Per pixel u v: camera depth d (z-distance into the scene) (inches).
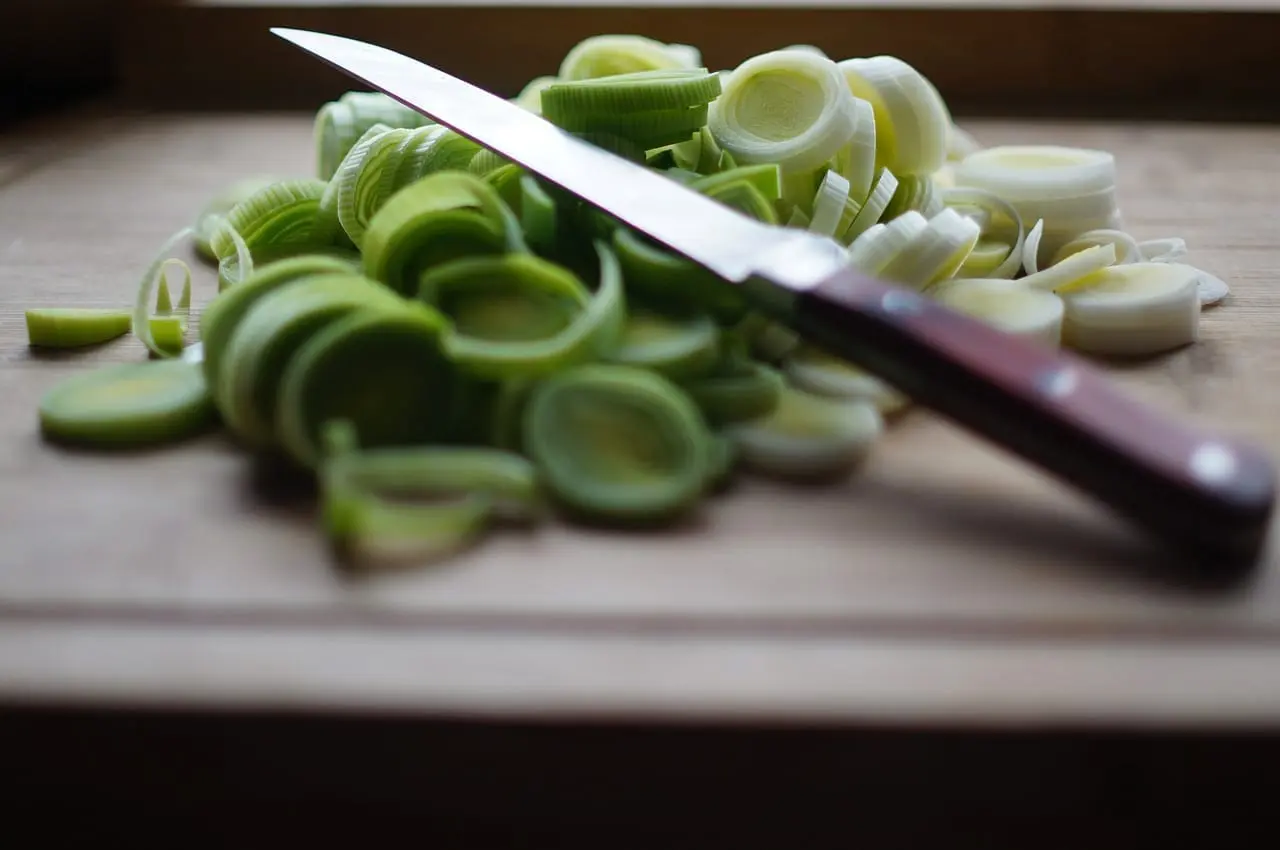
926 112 14.5
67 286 15.4
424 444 11.6
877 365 11.2
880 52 22.8
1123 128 21.1
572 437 11.3
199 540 11.1
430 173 14.1
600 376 11.3
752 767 10.1
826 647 10.3
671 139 13.7
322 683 10.1
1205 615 10.4
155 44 23.8
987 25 22.5
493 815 10.2
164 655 10.3
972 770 10.0
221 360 12.0
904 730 9.9
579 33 22.9
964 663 10.2
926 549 10.9
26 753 10.2
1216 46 22.3
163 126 21.8
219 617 10.5
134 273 15.7
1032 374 10.6
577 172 12.9
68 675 10.2
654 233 12.1
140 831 10.3
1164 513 10.2
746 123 14.0
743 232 12.0
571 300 12.0
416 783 10.2
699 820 10.2
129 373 12.7
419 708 10.0
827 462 11.6
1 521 11.3
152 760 10.2
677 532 11.1
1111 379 13.2
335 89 23.8
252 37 23.6
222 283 14.5
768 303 11.7
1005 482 11.5
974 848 10.1
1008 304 13.3
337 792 10.2
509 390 11.6
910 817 10.1
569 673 10.2
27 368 13.4
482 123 13.7
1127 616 10.4
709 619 10.5
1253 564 10.6
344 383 11.4
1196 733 9.9
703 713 10.0
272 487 11.6
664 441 11.3
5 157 20.1
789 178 14.1
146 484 11.6
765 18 22.6
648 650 10.3
